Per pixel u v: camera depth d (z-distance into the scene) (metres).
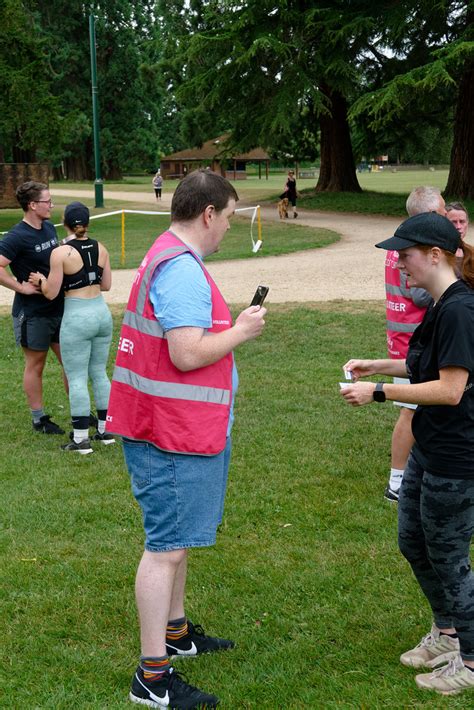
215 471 2.93
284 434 6.32
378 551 4.28
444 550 2.94
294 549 4.33
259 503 4.96
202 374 2.85
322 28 28.94
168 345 2.77
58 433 6.57
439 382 2.75
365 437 6.22
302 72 29.05
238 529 4.61
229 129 42.97
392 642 3.42
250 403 7.22
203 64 32.91
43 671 3.26
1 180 36.03
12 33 29.86
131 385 2.89
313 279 14.78
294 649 3.38
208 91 33.03
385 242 2.87
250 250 19.45
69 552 4.36
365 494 5.09
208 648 3.40
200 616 3.67
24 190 6.15
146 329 2.83
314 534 4.53
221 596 3.84
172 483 2.87
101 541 4.48
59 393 7.76
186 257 2.83
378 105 24.56
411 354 2.96
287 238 22.33
